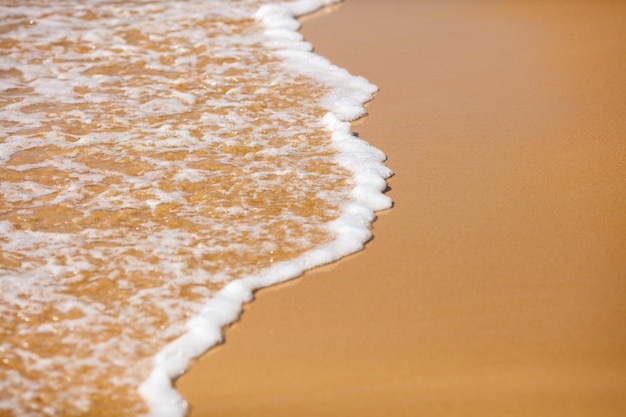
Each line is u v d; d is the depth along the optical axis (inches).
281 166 178.2
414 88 218.8
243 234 151.8
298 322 128.0
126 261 143.3
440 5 293.3
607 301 130.5
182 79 228.4
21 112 207.0
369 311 130.0
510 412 107.7
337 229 153.5
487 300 131.4
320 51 250.2
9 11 285.1
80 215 158.4
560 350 119.5
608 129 191.2
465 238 149.5
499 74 227.1
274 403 110.4
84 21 277.0
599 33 257.6
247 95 217.2
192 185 169.8
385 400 110.3
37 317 128.0
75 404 109.6
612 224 152.0
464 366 116.6
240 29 270.4
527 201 161.0
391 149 185.2
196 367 118.3
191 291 135.1
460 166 175.9
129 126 198.2
